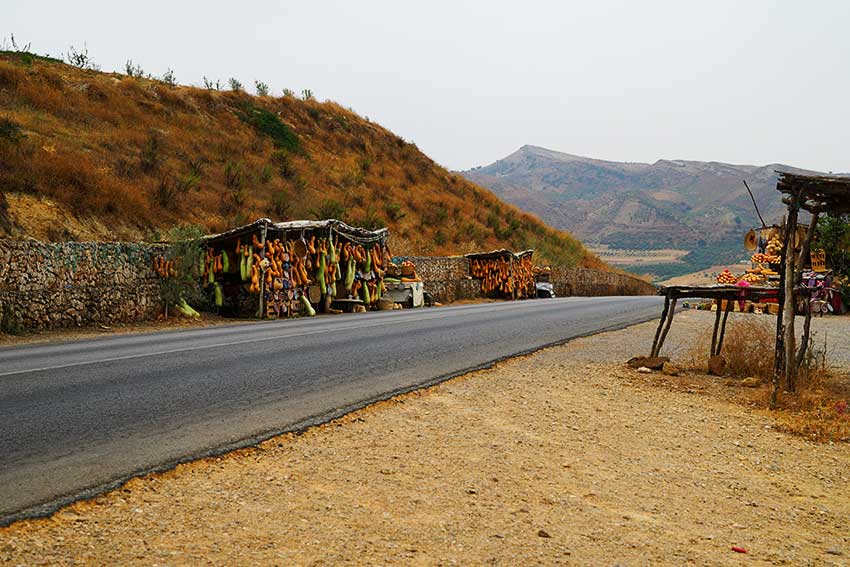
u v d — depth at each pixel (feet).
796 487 19.03
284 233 69.51
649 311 75.66
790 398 29.53
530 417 24.64
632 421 25.18
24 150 74.79
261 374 29.60
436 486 16.92
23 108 94.53
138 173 91.15
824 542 15.31
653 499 17.25
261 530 13.65
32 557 11.86
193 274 63.52
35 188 70.28
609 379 33.19
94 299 53.78
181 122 123.03
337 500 15.57
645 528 15.26
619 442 22.25
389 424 22.48
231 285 66.80
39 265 50.60
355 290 80.02
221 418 21.88
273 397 25.16
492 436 21.83
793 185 29.60
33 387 25.75
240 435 20.02
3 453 17.56
